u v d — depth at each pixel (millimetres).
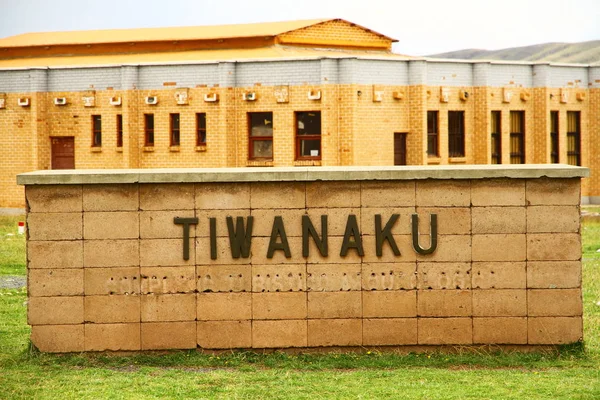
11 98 49219
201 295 14094
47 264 14102
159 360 13938
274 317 14094
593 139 53438
